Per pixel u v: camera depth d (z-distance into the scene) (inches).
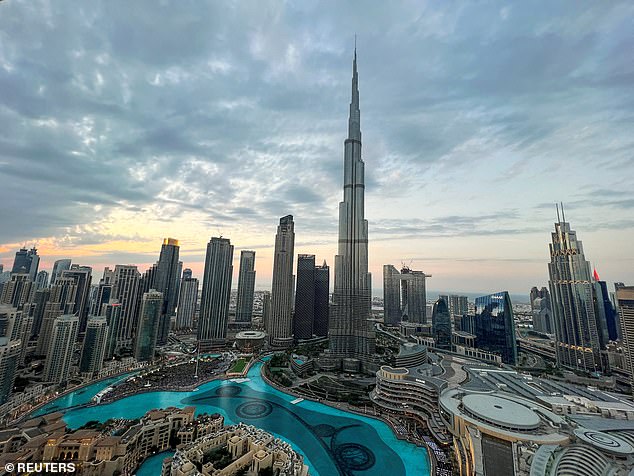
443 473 6427.2
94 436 6471.5
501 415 6304.1
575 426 6190.9
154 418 7623.0
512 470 5285.4
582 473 4800.7
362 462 7047.2
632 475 4761.3
